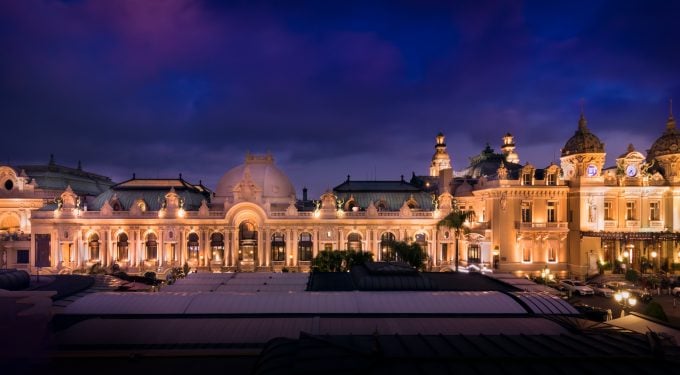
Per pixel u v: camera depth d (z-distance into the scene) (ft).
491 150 378.53
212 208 326.85
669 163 297.74
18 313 75.15
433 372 60.39
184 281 181.78
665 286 249.34
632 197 290.76
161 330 117.39
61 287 169.68
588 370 60.75
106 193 326.24
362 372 60.13
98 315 127.54
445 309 133.69
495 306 135.44
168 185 331.16
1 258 308.19
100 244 301.84
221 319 124.77
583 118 295.28
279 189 342.03
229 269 297.12
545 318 129.08
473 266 290.35
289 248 304.09
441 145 485.56
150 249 307.78
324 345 71.26
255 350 109.19
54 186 364.38
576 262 281.13
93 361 104.88
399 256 256.93
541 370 61.11
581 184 280.31
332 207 309.22
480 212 311.47
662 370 60.64
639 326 121.39
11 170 343.26
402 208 310.86
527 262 284.00
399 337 79.87
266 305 133.28
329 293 142.82
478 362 63.72
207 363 104.78
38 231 301.22
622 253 272.10
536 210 287.48
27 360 72.69
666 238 267.39
